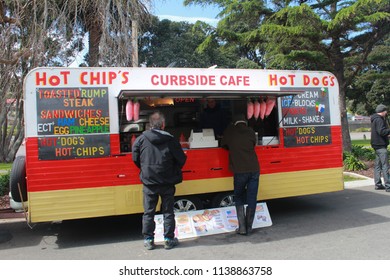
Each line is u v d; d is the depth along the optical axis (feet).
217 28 38.01
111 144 18.19
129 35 32.22
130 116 18.28
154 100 21.53
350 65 44.19
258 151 20.77
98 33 33.17
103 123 18.10
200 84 19.65
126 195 18.35
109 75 18.26
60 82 17.58
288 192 21.36
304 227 19.45
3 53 27.84
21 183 18.24
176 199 19.66
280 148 21.29
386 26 37.35
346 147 40.86
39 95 17.31
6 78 28.50
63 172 17.51
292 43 38.60
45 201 17.28
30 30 28.99
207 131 20.12
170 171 16.40
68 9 30.22
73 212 17.61
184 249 16.65
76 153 17.70
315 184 22.02
